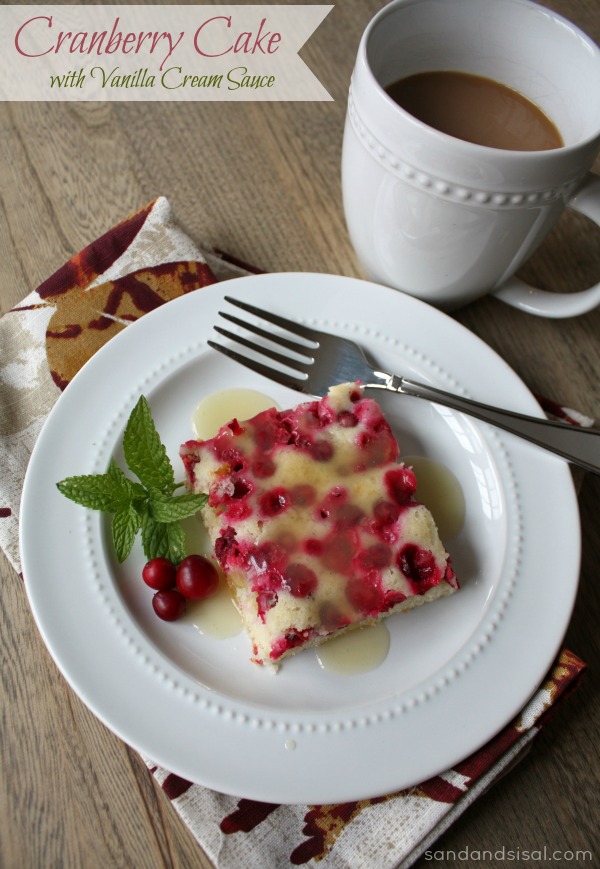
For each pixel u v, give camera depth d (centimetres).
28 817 47
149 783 48
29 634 50
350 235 56
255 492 49
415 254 52
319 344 53
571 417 54
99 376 51
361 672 48
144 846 47
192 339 53
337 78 63
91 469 50
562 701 49
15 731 48
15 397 53
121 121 61
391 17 50
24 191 59
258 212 59
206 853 46
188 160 60
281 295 54
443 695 47
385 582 48
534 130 52
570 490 51
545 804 48
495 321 57
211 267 57
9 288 57
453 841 47
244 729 46
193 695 46
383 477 50
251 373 53
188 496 48
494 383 53
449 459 52
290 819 46
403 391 52
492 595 49
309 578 48
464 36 52
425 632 49
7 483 51
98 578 48
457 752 46
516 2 50
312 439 50
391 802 47
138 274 55
